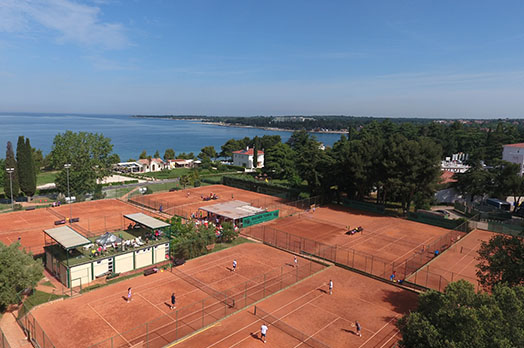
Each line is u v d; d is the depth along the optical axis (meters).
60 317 31.39
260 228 61.62
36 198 84.19
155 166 141.75
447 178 90.38
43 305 33.44
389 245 54.31
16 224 61.00
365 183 77.06
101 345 27.14
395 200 82.81
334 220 68.56
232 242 54.00
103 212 70.75
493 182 76.38
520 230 60.22
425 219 67.56
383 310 34.19
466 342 17.80
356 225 65.25
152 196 86.81
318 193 81.19
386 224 66.38
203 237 49.22
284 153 117.44
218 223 62.09
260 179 116.62
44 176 123.00
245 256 48.16
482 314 18.30
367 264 46.16
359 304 35.34
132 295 36.03
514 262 26.94
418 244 55.00
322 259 47.75
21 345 27.17
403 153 68.81
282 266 44.91
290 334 29.33
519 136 171.62
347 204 80.31
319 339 28.75
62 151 92.62
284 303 34.97
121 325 30.14
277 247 51.75
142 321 30.86
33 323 29.52
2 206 73.94
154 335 28.61
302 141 150.12
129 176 119.12
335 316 32.72
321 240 55.91
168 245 47.34
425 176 69.06
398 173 69.12
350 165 76.31
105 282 39.66
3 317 31.23
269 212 67.00
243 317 31.94
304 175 82.00
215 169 141.62
